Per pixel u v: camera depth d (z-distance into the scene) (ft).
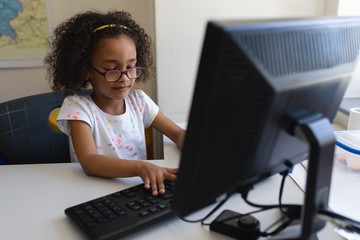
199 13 4.45
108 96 3.38
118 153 3.62
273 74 1.12
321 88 1.39
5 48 5.24
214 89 1.07
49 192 2.41
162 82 4.67
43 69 5.48
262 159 1.35
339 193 2.41
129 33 3.47
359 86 4.58
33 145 3.97
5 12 5.07
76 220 1.92
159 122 3.91
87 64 3.36
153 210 1.98
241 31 1.03
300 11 4.61
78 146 3.08
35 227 1.97
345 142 2.94
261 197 2.30
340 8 4.31
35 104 4.00
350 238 1.80
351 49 1.52
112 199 2.11
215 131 1.15
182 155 1.22
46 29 5.27
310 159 1.32
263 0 4.51
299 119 1.32
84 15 3.55
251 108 1.14
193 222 1.99
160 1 4.35
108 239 1.77
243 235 1.82
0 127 3.71
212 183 1.28
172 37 4.50
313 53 1.28
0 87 5.46
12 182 2.56
